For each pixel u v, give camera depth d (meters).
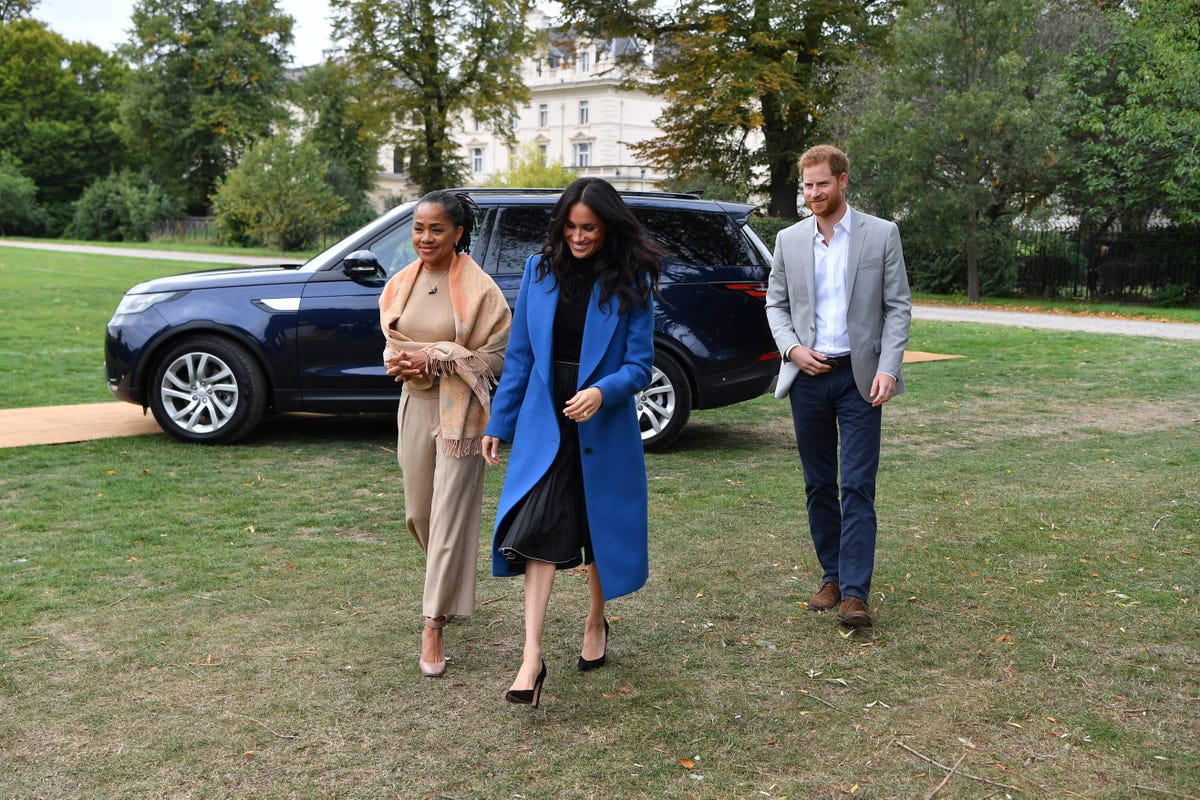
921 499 6.07
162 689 3.39
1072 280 26.53
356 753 2.99
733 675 3.59
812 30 30.92
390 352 3.59
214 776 2.84
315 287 7.27
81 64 73.69
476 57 41.69
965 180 24.62
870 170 26.05
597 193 3.29
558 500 3.33
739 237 7.47
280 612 4.12
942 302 25.39
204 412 7.59
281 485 6.24
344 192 60.38
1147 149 23.22
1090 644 3.87
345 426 8.33
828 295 4.13
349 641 3.84
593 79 72.75
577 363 3.42
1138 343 15.22
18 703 3.26
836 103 29.70
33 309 16.89
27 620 3.97
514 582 4.62
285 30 61.69
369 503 5.86
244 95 61.59
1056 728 3.19
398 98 41.38
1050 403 9.82
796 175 32.53
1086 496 6.13
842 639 3.92
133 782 2.80
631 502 3.44
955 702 3.37
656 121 33.72
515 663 3.68
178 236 61.53
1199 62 22.16
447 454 3.55
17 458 6.78
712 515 5.68
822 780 2.87
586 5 32.12
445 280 3.68
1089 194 24.98
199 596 4.28
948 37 23.52
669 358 7.35
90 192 62.62
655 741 3.09
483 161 81.25
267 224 47.34
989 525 5.50
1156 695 3.43
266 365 7.23
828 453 4.26
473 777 2.86
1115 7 27.17
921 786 2.84
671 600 4.35
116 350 7.29
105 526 5.28
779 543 5.16
